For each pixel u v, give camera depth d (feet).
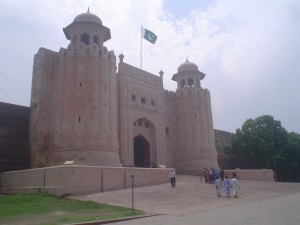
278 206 29.53
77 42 60.29
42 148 57.88
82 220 24.64
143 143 78.02
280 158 95.45
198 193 43.24
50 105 60.59
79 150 53.88
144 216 27.14
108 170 43.57
